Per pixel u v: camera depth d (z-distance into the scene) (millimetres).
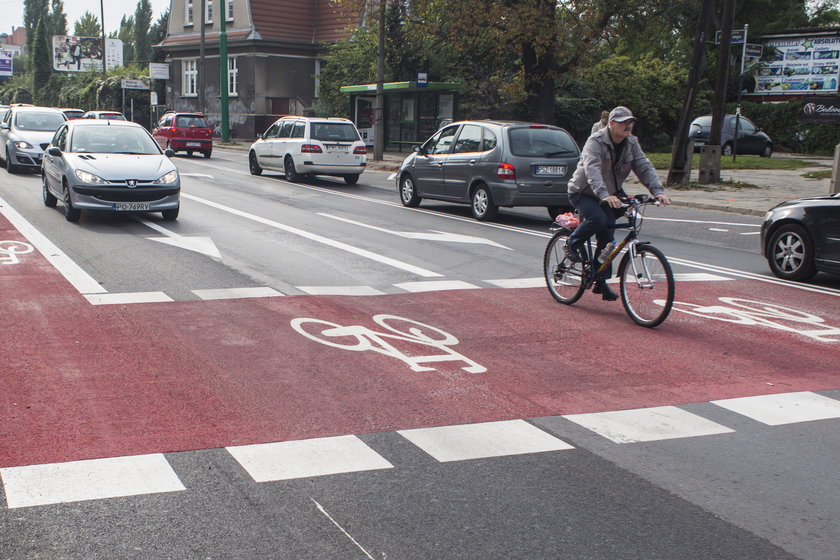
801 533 3814
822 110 20328
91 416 5098
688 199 20062
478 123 16328
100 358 6312
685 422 5270
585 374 6266
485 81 36594
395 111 35719
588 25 28375
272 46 48781
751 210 18094
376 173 27875
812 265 10281
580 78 40906
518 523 3857
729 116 37719
